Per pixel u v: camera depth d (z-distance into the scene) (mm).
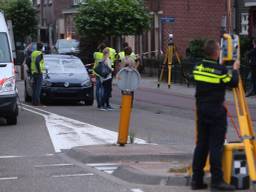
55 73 33031
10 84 23672
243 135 12852
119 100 36469
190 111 29875
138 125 24562
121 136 17922
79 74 33375
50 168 15750
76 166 15984
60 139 20547
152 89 42062
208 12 59156
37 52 32125
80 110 30562
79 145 19125
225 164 12875
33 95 32406
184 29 58594
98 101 30859
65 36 88750
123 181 14156
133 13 55344
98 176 14688
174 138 20844
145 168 14891
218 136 12625
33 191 13203
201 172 12945
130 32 55719
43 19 101125
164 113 29344
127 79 17688
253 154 12891
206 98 12672
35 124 24562
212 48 12758
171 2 58188
